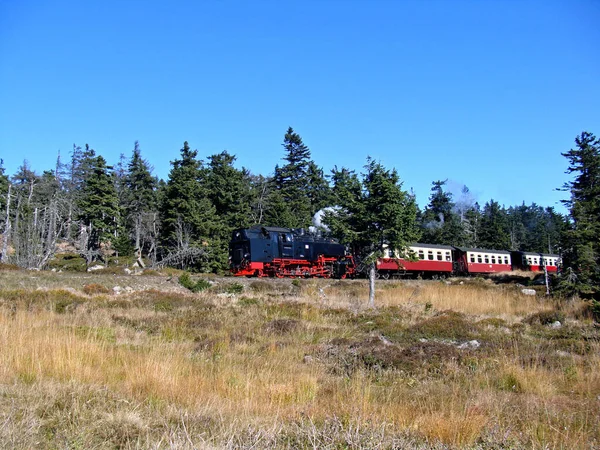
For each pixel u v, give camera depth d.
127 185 59.66
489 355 11.66
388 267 36.25
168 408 6.55
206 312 18.17
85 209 44.41
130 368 8.83
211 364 9.75
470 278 40.59
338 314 18.62
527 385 8.94
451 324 16.02
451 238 69.12
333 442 5.37
